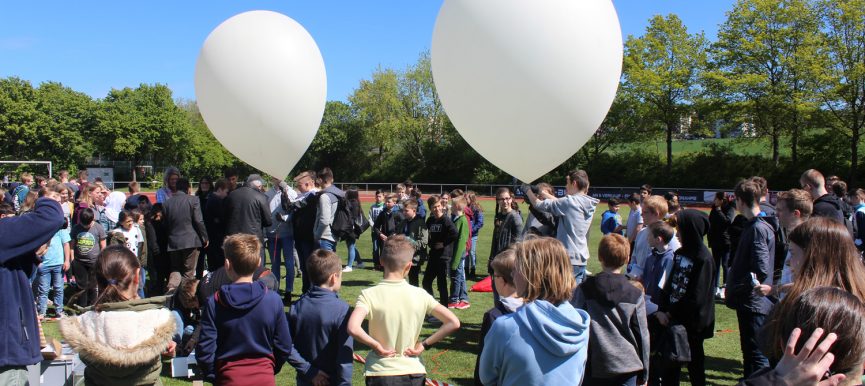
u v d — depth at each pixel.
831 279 2.37
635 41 41.03
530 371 2.39
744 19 35.56
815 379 1.48
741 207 4.44
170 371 5.12
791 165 36.78
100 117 50.72
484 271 10.88
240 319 3.12
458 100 4.67
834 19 33.00
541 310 2.45
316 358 3.42
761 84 34.94
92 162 52.09
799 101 32.91
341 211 8.48
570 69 4.33
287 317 3.58
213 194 7.97
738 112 36.09
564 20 4.31
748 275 4.23
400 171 53.97
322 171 7.78
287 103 5.90
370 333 3.41
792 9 33.53
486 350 2.53
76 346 2.84
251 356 3.14
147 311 3.04
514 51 4.31
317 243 7.39
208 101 6.03
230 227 6.89
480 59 4.43
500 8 4.35
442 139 54.28
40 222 2.98
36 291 6.86
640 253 5.28
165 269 7.69
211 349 3.11
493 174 48.34
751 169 38.72
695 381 4.22
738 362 5.60
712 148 42.03
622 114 43.56
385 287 3.42
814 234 2.49
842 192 7.13
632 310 3.25
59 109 49.94
